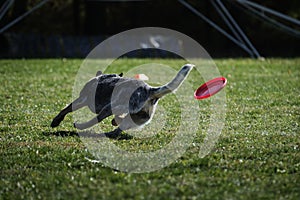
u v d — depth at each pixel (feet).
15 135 58.70
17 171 46.60
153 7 225.35
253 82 106.22
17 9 198.59
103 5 210.79
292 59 163.02
